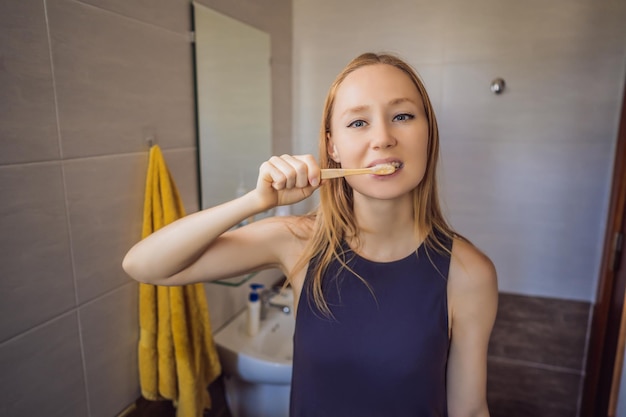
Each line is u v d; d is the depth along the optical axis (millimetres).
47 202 729
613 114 1405
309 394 595
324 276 612
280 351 1329
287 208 1638
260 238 638
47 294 746
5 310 679
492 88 1483
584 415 1562
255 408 1307
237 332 1313
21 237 691
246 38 1339
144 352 966
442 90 1550
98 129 815
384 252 606
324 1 1628
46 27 698
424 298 576
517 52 1454
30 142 689
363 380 566
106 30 814
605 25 1362
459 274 586
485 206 1591
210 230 531
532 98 1470
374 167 514
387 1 1556
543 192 1524
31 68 679
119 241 893
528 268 1594
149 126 952
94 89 798
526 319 1625
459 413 630
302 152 1769
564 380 1619
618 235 1363
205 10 1116
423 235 601
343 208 628
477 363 604
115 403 929
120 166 877
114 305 900
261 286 1330
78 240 797
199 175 1144
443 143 1585
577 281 1552
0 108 640
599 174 1459
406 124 528
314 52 1677
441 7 1503
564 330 1593
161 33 967
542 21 1413
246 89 1365
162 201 940
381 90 521
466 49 1501
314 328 590
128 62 875
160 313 967
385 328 567
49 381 767
